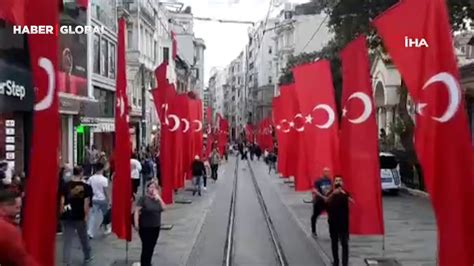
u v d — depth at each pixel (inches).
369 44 1231.5
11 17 415.2
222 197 1251.2
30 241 333.7
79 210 545.6
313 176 784.3
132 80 2022.6
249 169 2292.1
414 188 1277.1
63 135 1264.8
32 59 338.0
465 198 349.4
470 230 349.4
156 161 1259.2
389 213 956.6
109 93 1675.7
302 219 911.7
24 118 944.3
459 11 1048.2
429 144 356.8
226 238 744.3
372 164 543.8
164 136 833.5
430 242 695.1
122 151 559.5
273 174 1995.6
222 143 2716.5
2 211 235.8
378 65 1882.4
